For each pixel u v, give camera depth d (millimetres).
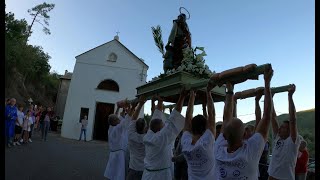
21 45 33812
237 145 2820
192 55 4363
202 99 4672
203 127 3451
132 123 5309
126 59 23938
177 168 6414
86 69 23359
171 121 4172
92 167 9766
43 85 41812
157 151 4258
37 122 18672
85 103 22797
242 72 2957
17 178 6941
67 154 12430
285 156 4742
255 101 3816
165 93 4508
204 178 3277
